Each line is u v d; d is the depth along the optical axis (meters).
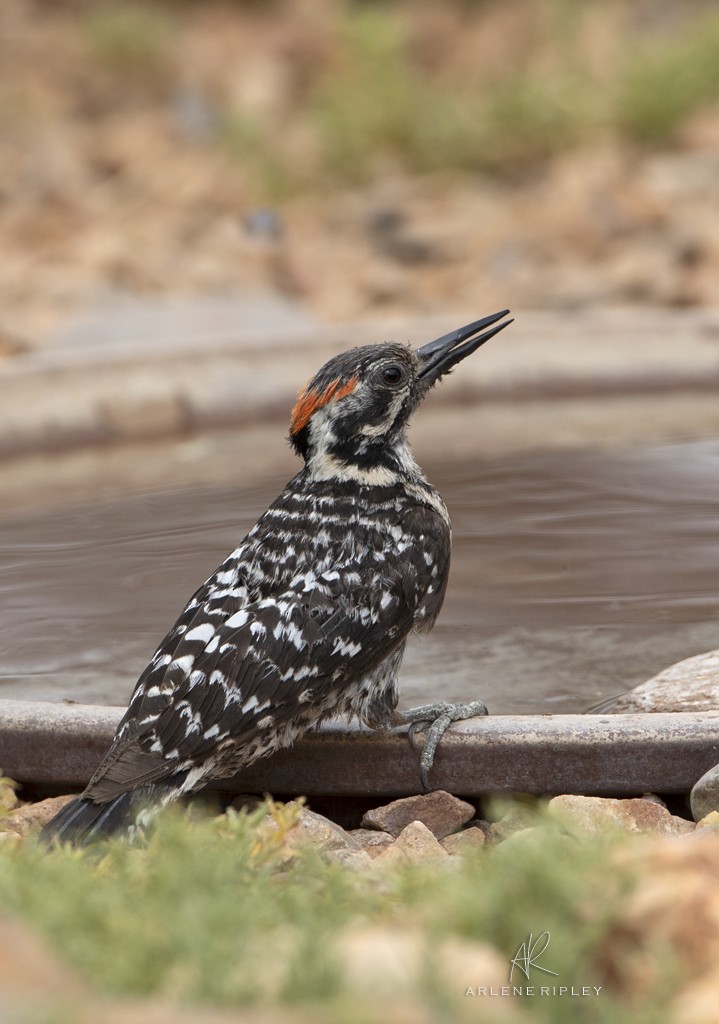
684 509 11.73
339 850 6.88
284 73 37.62
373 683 7.54
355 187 28.25
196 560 10.95
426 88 31.70
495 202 25.52
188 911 4.61
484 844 7.23
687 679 8.18
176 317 18.78
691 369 15.94
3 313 19.23
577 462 13.29
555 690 8.62
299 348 15.53
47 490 13.20
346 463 7.90
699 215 22.94
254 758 7.36
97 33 39.28
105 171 30.69
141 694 7.07
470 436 14.47
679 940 4.59
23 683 8.90
